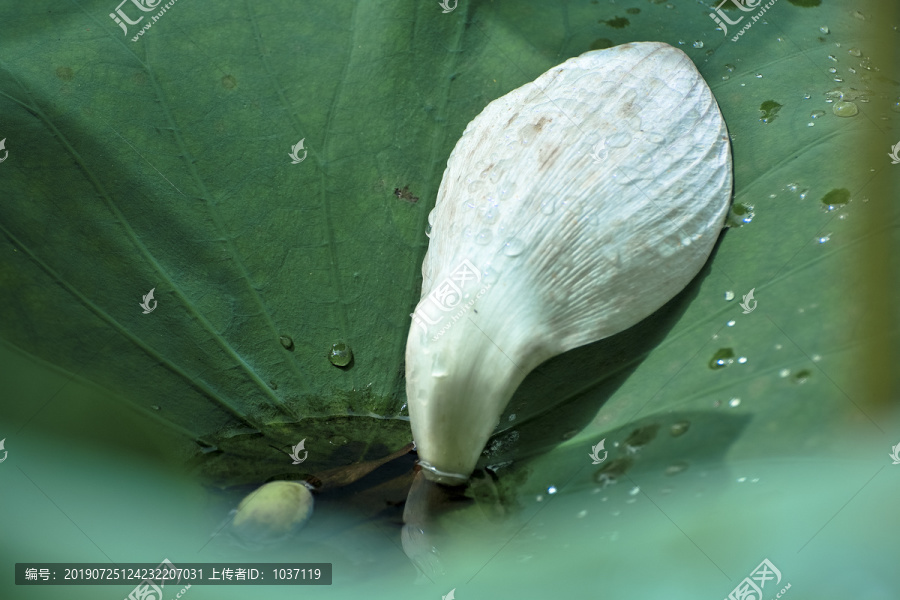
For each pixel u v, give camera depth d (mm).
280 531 416
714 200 444
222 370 437
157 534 414
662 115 448
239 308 442
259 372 438
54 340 433
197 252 447
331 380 438
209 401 434
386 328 442
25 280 438
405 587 408
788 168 449
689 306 438
